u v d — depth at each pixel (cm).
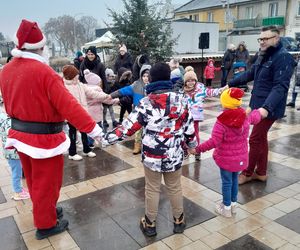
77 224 354
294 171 482
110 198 411
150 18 1491
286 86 386
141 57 711
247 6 3775
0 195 429
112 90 741
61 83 294
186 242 318
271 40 390
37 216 324
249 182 446
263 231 332
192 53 2595
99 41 1697
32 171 312
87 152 568
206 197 406
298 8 3428
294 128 721
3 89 302
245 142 345
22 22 289
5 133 387
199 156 528
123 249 311
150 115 290
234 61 1334
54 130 304
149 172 312
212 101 1091
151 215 324
